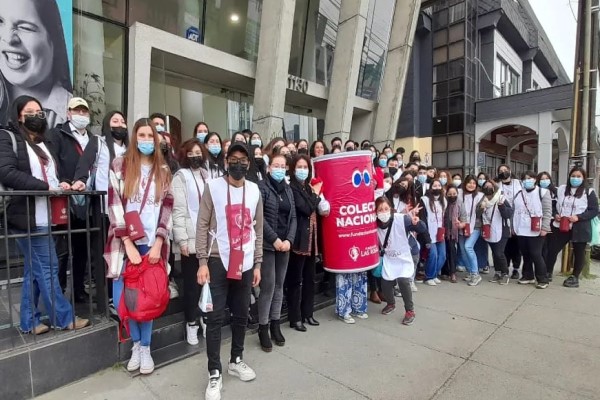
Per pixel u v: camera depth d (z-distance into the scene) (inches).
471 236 227.3
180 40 317.7
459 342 142.2
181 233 124.3
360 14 419.5
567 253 250.8
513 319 166.4
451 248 232.4
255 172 147.1
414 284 218.2
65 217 113.9
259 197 116.5
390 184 219.6
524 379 115.3
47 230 110.3
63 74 228.1
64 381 107.7
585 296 201.3
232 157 107.3
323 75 474.6
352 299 169.8
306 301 160.2
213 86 396.8
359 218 159.0
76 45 275.1
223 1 371.6
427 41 824.9
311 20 451.5
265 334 134.2
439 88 813.9
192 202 129.2
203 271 105.0
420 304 188.9
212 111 397.1
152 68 333.7
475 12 804.0
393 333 151.2
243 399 103.9
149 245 112.3
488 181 229.1
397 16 497.0
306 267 159.6
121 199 110.8
